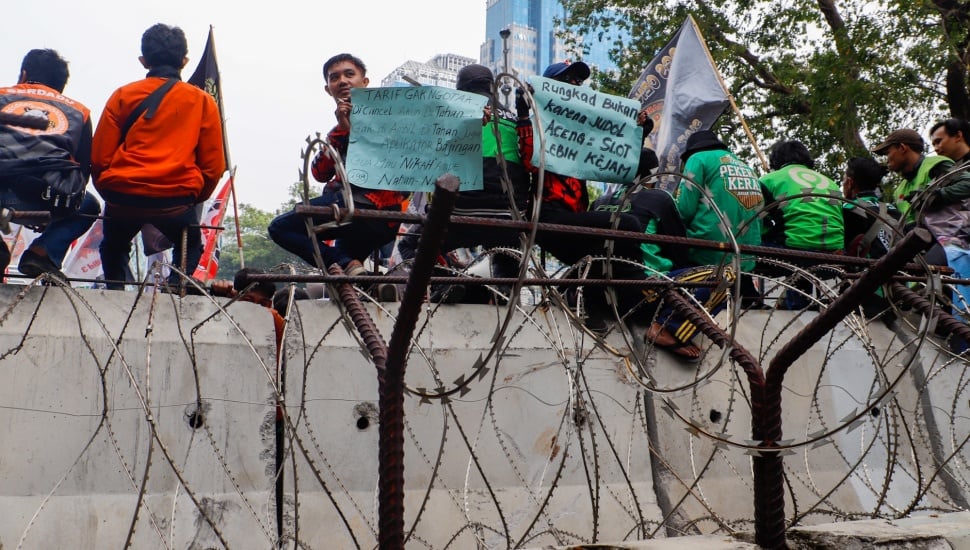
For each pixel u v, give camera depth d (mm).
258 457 4441
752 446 3764
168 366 4340
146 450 4188
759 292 6750
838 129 15391
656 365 5559
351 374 4734
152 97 5355
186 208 5422
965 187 6938
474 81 5234
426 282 2883
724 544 3812
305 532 4402
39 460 3979
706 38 17312
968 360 5215
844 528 4000
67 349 4156
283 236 5520
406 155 3705
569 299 5680
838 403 6234
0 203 4859
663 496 5297
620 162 3986
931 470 6348
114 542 3996
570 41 18984
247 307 4723
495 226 3260
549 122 3889
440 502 4730
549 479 5023
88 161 5305
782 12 16953
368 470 4645
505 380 5082
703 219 6262
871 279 3379
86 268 8484
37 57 5453
